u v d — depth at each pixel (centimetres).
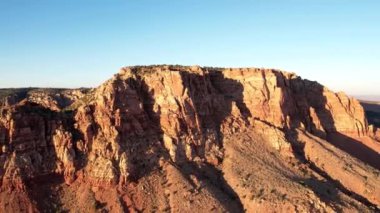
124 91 11531
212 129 12781
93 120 10894
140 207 9938
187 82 12794
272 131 13412
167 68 13462
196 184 10775
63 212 9575
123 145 10762
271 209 10325
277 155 12838
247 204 10619
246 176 11419
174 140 11675
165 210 9975
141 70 13175
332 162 13250
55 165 10088
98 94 11556
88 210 9638
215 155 12075
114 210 9706
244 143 12775
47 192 9775
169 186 10538
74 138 10506
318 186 11638
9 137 9806
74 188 10019
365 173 13038
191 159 11612
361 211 10931
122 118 11106
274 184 11094
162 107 12156
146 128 11612
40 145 10131
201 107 12912
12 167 9556
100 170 10138
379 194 12112
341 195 11550
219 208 10250
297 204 10394
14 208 9275
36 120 10288
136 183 10350
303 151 13762
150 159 11038
